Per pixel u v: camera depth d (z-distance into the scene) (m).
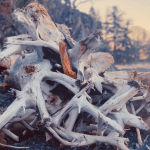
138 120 2.59
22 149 2.52
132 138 2.97
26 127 2.77
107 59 3.08
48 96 2.79
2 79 5.10
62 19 13.34
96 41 2.62
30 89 2.46
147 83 3.38
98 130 2.38
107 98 3.15
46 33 3.00
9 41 3.24
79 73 2.46
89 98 2.54
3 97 4.04
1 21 9.22
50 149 2.53
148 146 2.73
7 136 2.73
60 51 2.72
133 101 3.23
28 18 2.90
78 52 2.76
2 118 2.19
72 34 13.12
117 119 2.66
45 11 3.12
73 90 2.47
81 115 2.75
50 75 2.66
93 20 13.66
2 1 9.32
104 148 2.57
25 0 10.36
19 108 2.32
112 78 3.18
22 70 3.03
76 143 2.38
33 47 3.02
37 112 2.49
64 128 2.53
